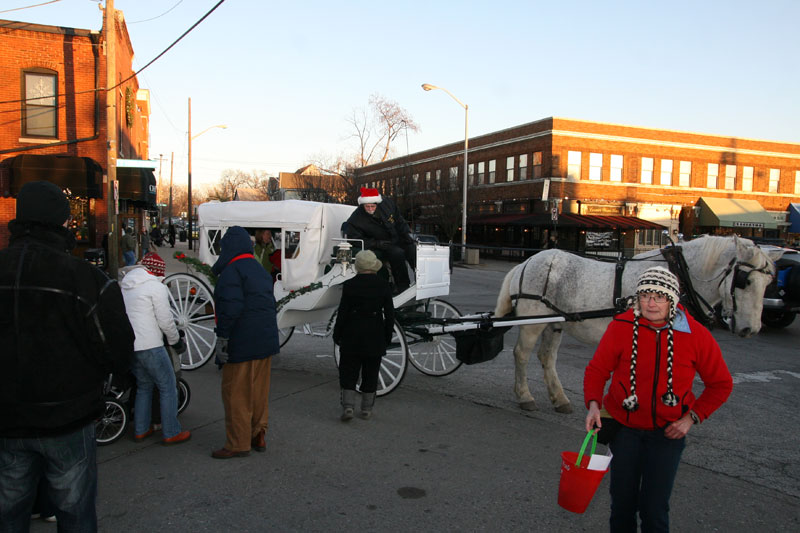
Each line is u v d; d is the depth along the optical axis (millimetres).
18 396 2461
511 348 9414
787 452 5148
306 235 7195
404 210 39969
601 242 34281
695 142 38094
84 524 2689
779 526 3820
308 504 4023
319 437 5344
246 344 4727
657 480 2924
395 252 7070
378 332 5707
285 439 5285
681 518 3908
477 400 6586
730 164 39469
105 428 5152
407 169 41281
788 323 11836
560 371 7945
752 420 6016
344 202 42344
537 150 34750
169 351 5559
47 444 2506
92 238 19391
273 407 6215
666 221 37656
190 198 39781
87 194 18109
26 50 18516
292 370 7879
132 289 4871
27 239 2594
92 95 19281
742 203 38969
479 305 14109
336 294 7340
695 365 2910
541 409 6277
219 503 4020
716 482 4492
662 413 2877
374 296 5676
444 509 3982
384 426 5668
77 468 2623
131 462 4723
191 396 6559
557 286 5945
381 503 4055
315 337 10133
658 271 2947
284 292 7434
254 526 3713
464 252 31656
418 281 7066
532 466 4738
